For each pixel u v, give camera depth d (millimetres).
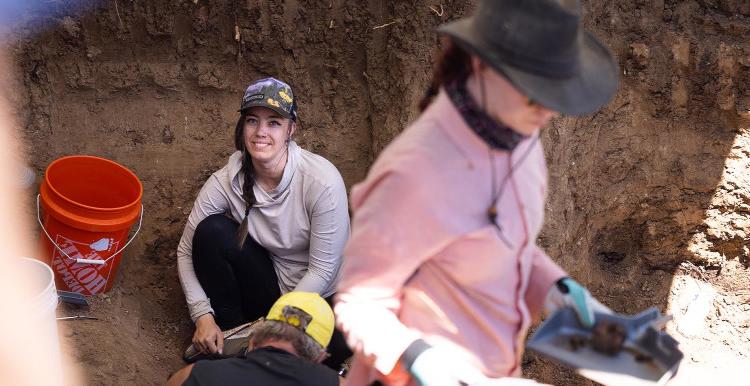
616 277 4781
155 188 4504
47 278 3006
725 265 4754
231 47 4652
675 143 4621
